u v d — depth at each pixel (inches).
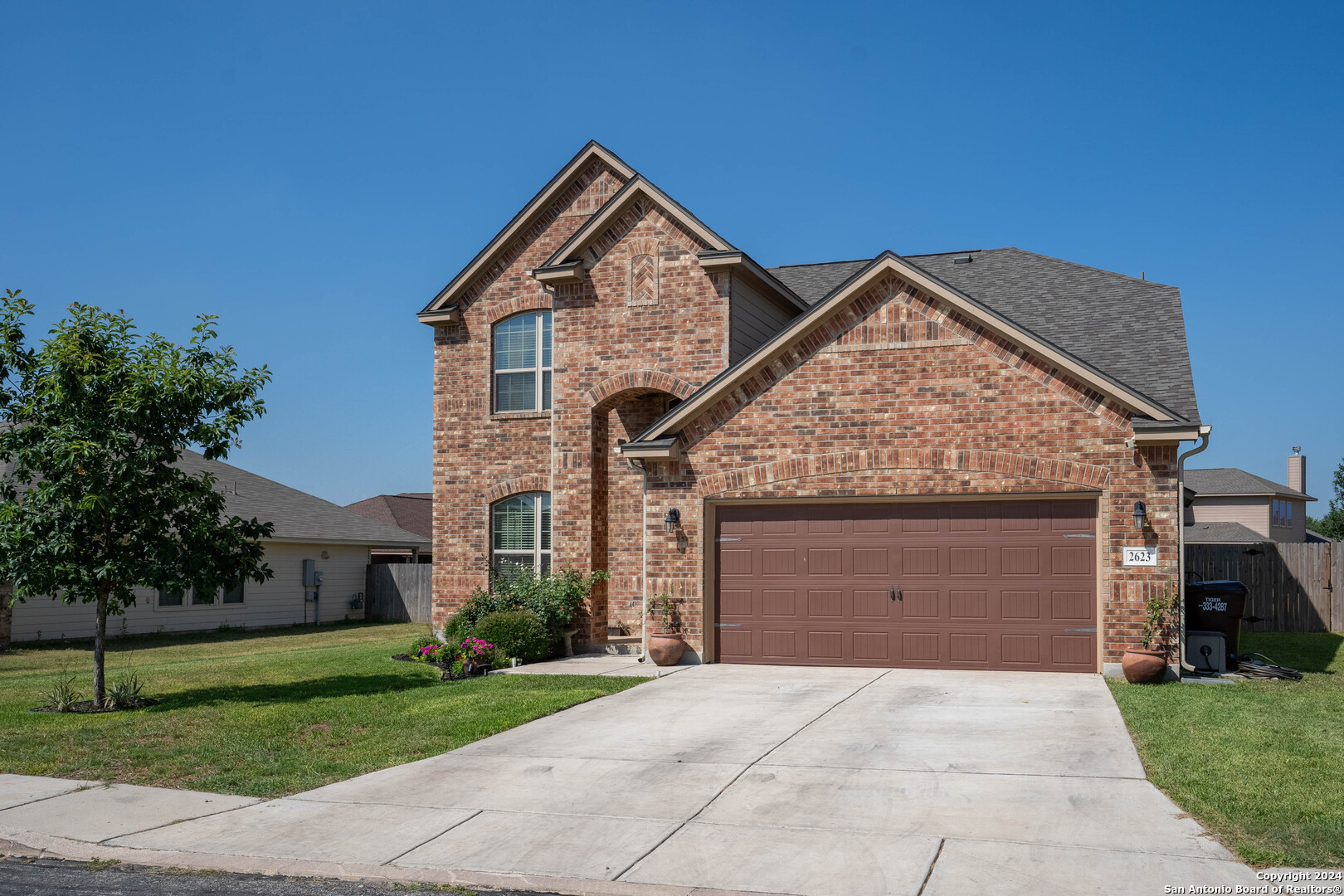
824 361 613.9
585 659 697.0
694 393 631.2
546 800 333.1
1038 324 720.3
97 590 502.3
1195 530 1713.8
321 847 289.6
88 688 567.8
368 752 407.8
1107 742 393.7
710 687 543.5
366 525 1318.9
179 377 510.3
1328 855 262.1
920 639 597.6
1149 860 262.2
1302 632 852.6
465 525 808.3
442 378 823.1
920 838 284.8
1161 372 616.1
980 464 581.0
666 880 257.4
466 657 617.6
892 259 591.8
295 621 1171.9
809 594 620.1
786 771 361.7
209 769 383.6
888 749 391.2
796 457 617.3
